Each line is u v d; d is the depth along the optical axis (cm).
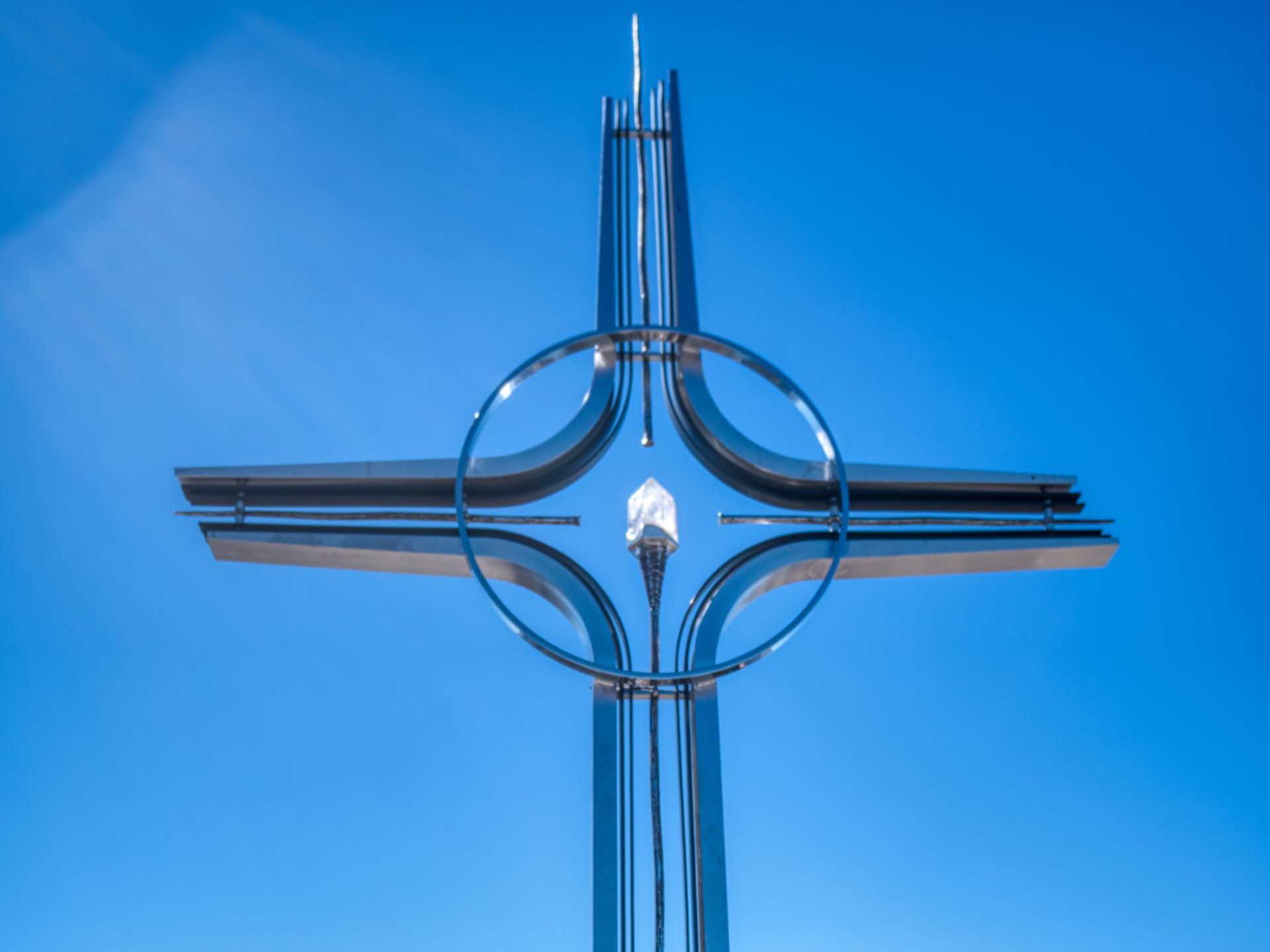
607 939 511
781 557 600
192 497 596
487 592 561
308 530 587
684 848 543
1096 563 631
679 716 568
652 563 605
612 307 639
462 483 589
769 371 623
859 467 622
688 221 671
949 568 624
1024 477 627
